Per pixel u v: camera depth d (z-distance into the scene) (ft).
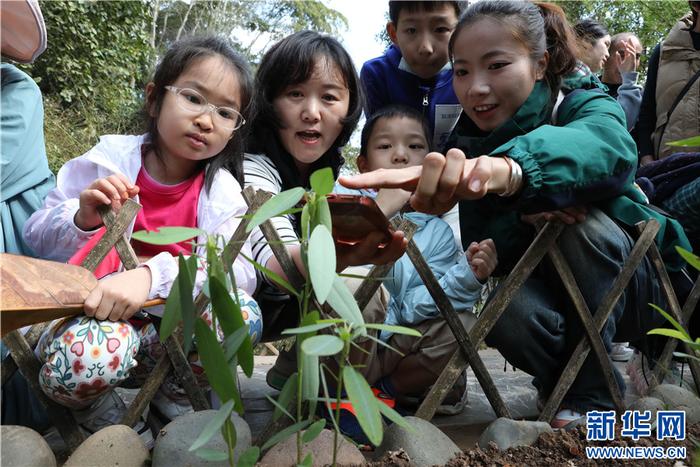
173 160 5.02
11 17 4.85
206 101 4.81
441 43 6.97
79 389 3.73
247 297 4.26
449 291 5.31
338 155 6.23
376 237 3.75
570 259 4.77
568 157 4.01
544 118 4.99
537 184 3.93
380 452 3.91
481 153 5.12
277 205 2.38
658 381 5.40
